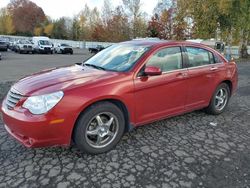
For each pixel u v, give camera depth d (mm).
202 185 3152
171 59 4543
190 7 23656
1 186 3059
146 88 4105
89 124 3645
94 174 3314
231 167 3562
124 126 4051
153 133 4570
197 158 3771
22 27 80312
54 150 3893
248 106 6480
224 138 4480
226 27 23031
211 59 5332
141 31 56969
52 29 79938
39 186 3072
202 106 5223
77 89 3482
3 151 3881
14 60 21922
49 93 3363
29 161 3602
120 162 3609
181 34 34469
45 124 3281
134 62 4168
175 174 3357
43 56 29516
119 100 3838
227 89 5746
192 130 4762
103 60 4660
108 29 59438
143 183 3156
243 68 15344
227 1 21031
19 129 3367
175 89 4535
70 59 25578
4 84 9062
